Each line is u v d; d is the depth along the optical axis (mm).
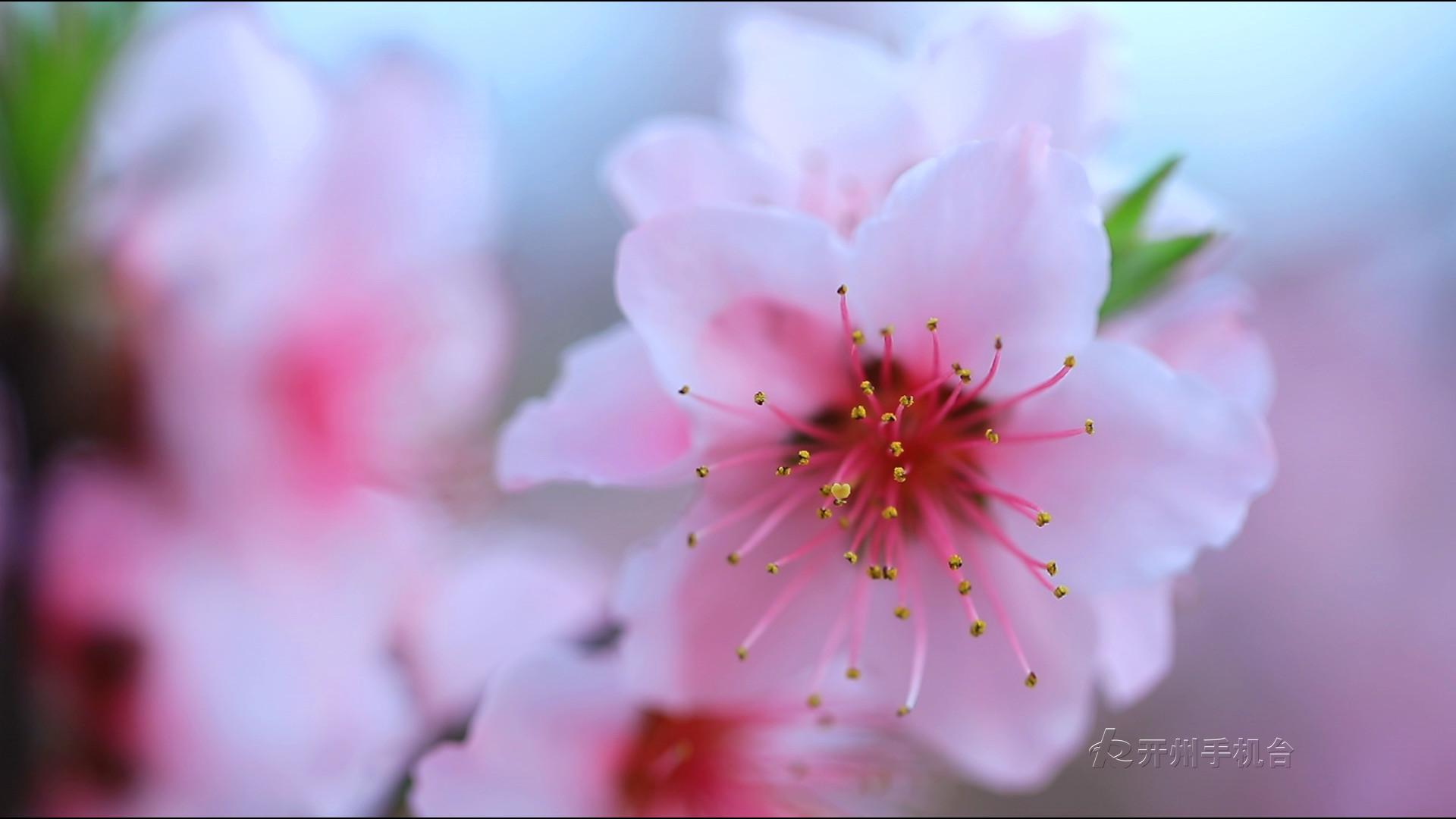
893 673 160
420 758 166
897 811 171
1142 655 162
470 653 172
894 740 170
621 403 157
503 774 161
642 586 156
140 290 153
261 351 154
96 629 153
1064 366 152
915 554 160
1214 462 152
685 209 151
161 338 152
